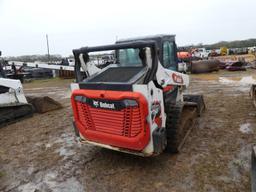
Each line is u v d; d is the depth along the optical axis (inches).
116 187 136.3
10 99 274.2
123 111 130.0
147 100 126.5
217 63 681.0
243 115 242.4
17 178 156.1
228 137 190.5
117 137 137.0
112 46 138.3
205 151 169.2
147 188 133.0
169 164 154.9
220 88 411.2
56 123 265.7
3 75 295.3
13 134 241.1
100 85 137.6
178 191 128.3
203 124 222.8
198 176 139.8
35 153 191.3
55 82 716.0
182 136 178.1
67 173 156.2
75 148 193.8
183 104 168.2
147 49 129.3
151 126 133.1
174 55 191.9
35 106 319.9
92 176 149.6
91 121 146.1
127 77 137.0
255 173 111.1
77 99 148.5
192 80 539.5
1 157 188.4
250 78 513.0
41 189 141.5
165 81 151.5
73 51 153.3
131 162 161.5
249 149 168.1
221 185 130.1
